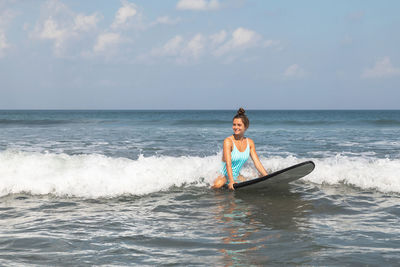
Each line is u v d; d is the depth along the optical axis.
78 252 2.68
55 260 2.51
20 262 2.46
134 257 2.58
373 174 5.52
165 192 4.99
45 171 5.44
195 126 24.09
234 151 5.29
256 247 2.80
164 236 3.10
